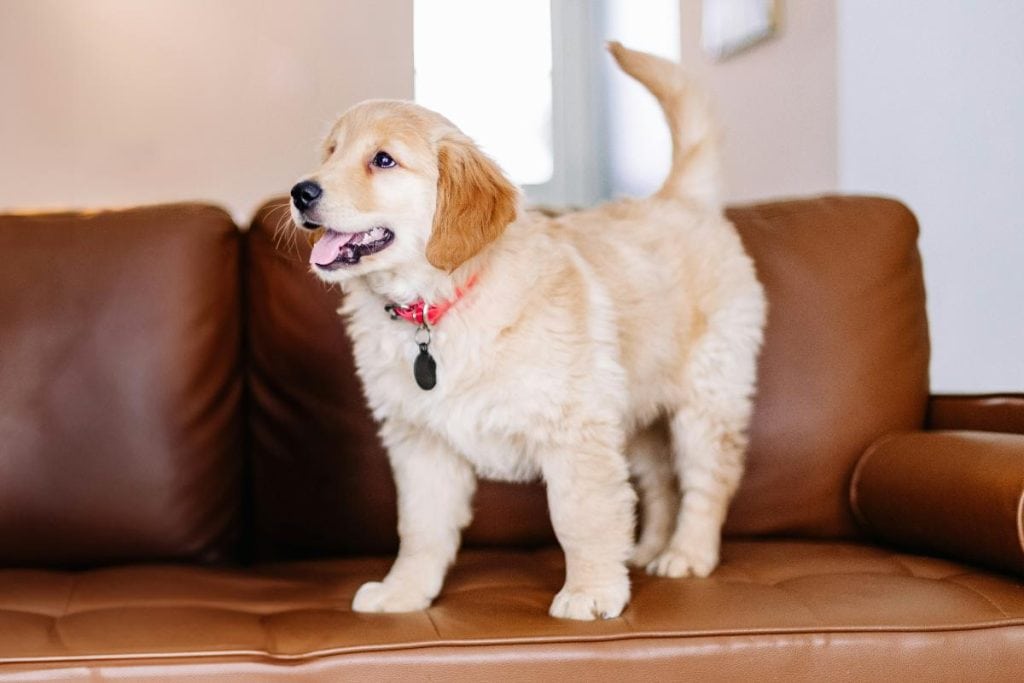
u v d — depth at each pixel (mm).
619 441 1690
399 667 1346
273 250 2098
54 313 1962
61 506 1926
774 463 2074
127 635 1421
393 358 1698
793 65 3312
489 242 1618
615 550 1626
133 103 4746
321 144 1851
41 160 4715
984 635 1417
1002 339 3188
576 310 1676
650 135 4500
